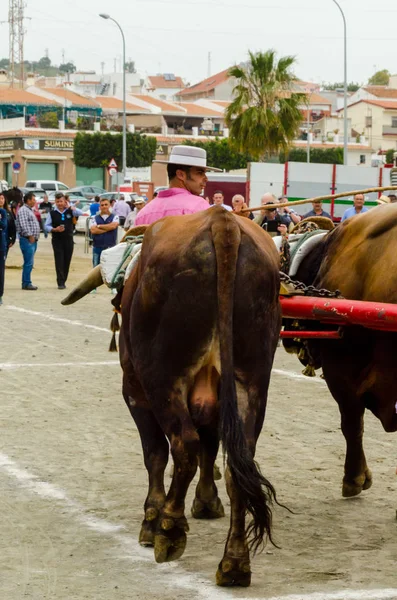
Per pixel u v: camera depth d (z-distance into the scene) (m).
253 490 5.48
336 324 7.36
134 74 146.12
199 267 5.77
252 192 34.72
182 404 5.87
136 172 81.81
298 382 13.73
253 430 5.84
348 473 8.14
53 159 86.44
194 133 93.75
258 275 5.89
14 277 29.61
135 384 6.68
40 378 13.55
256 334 5.89
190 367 5.86
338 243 7.97
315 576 6.30
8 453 9.52
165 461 6.89
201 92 144.50
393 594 5.98
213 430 6.25
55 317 20.33
